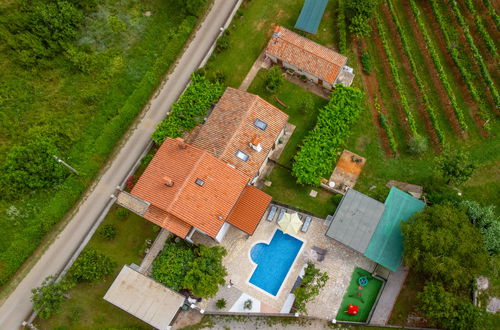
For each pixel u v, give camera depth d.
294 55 51.88
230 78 54.84
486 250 40.75
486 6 53.34
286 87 53.78
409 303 42.94
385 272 44.72
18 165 48.75
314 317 43.91
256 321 44.41
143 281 44.59
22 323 46.59
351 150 50.19
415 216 42.47
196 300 45.12
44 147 49.50
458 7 54.56
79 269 45.00
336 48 54.38
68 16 54.69
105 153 51.94
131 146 52.69
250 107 46.00
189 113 50.97
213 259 43.69
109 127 52.19
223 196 43.31
